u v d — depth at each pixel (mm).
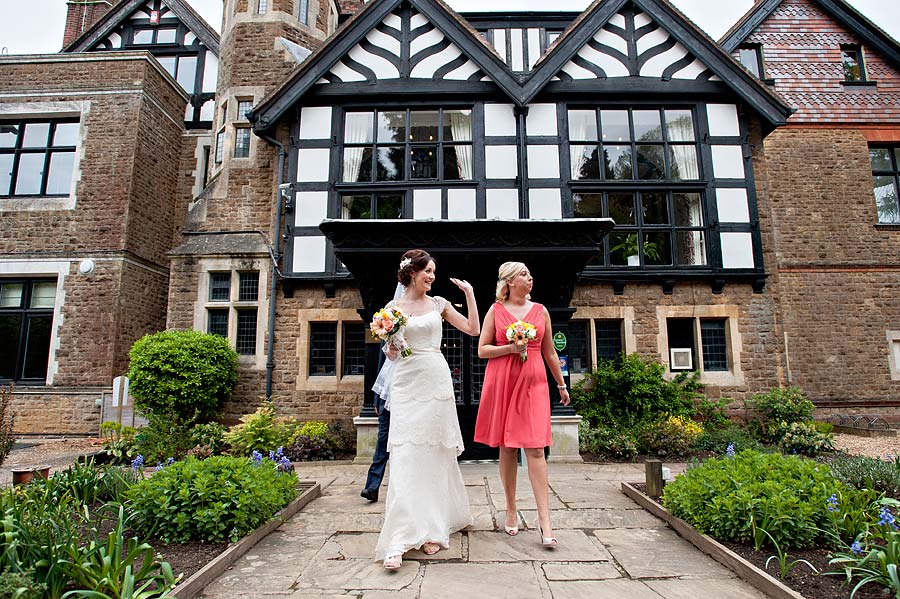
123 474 3594
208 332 7699
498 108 7703
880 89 9945
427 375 2943
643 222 7590
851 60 10211
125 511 2979
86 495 3357
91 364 8375
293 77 7516
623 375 6797
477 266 5805
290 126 7836
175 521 2832
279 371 7352
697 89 7715
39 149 9281
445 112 7867
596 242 5477
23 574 1948
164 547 2783
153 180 9617
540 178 7551
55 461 5910
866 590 2262
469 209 7484
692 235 7633
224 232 8023
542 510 2891
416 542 2643
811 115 9781
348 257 5562
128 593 2023
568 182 7531
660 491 3709
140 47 11609
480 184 7520
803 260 9406
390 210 7605
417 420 2865
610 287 7414
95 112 9164
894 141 9781
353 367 7469
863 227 9516
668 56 7828
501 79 7504
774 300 7422
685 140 7805
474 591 2303
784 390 7035
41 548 2127
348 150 7777
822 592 2246
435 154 7766
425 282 3072
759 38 10023
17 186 9234
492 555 2748
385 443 3922
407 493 2727
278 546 2939
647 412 6609
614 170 7781
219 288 7801
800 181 9633
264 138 7688
